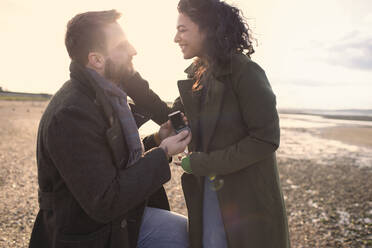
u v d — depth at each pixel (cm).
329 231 423
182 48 147
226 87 140
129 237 145
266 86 133
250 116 132
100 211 113
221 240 150
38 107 3856
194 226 156
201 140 154
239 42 144
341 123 4266
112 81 137
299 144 1563
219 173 140
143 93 169
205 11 136
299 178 762
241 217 145
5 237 323
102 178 113
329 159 1096
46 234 129
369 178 781
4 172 612
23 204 434
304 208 525
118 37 128
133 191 120
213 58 138
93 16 124
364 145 1603
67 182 112
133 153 128
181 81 159
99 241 126
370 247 374
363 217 483
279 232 149
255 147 131
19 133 1270
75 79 126
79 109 115
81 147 111
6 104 3950
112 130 121
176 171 701
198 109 153
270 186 147
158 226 160
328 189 661
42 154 119
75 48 125
